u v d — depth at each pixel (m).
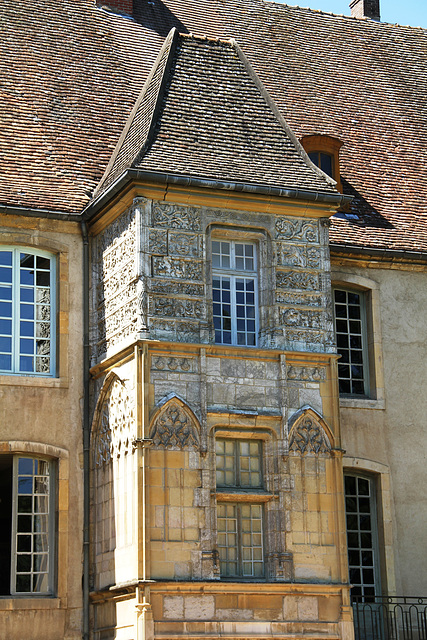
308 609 19.55
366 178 25.66
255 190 20.61
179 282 20.05
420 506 22.89
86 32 26.14
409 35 31.20
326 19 30.48
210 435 19.67
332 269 23.47
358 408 22.92
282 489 19.89
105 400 20.64
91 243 21.78
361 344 23.62
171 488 19.16
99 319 21.27
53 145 22.84
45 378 20.84
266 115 22.42
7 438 20.33
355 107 27.69
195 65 22.53
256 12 29.62
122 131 23.73
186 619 18.64
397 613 22.08
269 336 20.56
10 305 21.19
